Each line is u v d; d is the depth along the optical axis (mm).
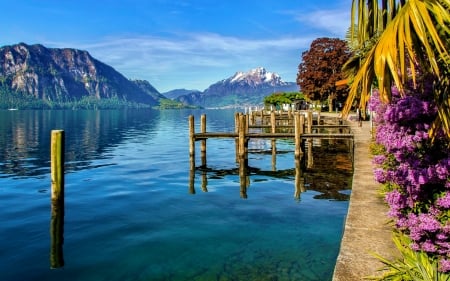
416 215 5332
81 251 8938
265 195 14609
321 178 17938
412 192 5523
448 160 5258
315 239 9367
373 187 9211
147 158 26516
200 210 12508
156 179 18516
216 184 17094
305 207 12633
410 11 3186
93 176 19484
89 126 71125
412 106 5586
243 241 9352
